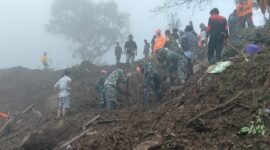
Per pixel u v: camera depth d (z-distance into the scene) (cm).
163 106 1060
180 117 870
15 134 1441
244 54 1074
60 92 1454
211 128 773
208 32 1202
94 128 1113
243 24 1602
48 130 1173
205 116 825
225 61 1086
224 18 1193
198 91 997
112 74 1359
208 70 1069
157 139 775
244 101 828
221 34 1178
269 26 1303
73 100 1570
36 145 1148
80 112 1465
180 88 1180
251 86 886
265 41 1135
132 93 1389
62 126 1189
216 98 910
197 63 1466
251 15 1580
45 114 1611
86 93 1614
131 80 1438
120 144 839
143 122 967
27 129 1466
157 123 911
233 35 1496
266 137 690
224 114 820
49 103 1658
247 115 779
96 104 1530
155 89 1238
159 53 1359
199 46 1659
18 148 1169
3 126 1559
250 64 973
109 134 907
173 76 1315
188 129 798
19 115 1702
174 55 1286
